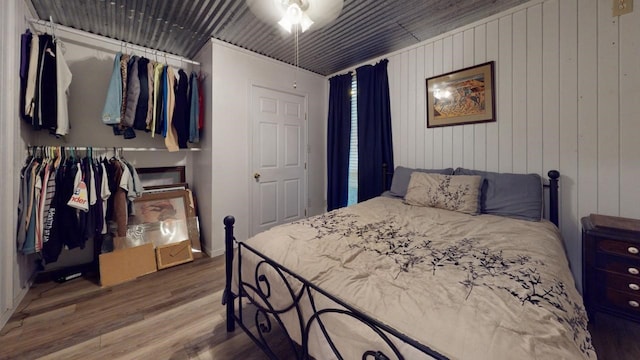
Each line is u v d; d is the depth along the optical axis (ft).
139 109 8.20
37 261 7.63
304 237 4.83
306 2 6.19
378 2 6.93
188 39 8.95
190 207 9.79
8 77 5.69
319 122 12.85
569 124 6.58
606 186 6.15
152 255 8.18
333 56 10.54
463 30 8.23
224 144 9.46
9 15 5.72
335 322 3.01
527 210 6.38
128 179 8.13
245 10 7.22
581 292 6.44
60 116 6.94
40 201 6.49
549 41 6.78
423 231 5.24
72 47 8.17
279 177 11.32
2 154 5.54
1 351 4.73
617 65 5.94
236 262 5.24
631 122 5.83
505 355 2.03
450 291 2.91
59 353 4.70
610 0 5.98
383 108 10.28
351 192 12.16
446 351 2.19
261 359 4.56
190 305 6.24
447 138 8.78
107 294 6.75
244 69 9.84
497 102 7.68
